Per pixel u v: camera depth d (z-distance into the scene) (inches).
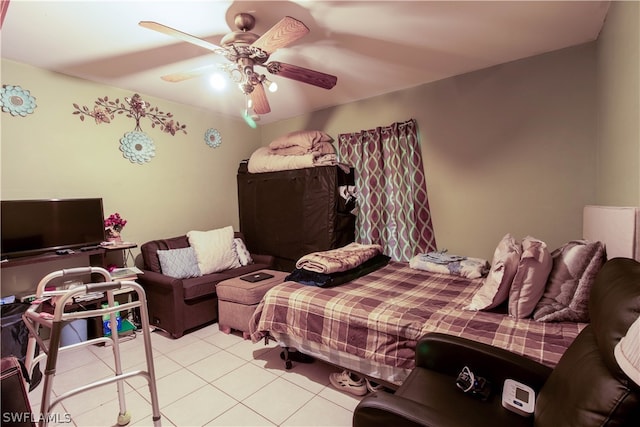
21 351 80.3
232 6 69.9
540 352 51.8
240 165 167.9
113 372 89.9
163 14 72.3
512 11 74.9
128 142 126.3
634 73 52.7
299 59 99.7
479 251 115.3
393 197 132.0
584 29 84.2
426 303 76.2
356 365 72.9
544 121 99.9
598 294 39.7
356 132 143.6
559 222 99.3
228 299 115.1
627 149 57.8
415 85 125.0
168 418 70.9
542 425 36.8
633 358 24.5
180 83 118.4
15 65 98.4
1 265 86.9
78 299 97.8
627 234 48.2
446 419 37.9
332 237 131.4
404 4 71.2
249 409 73.6
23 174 101.1
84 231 108.4
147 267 124.5
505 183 108.3
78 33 80.7
